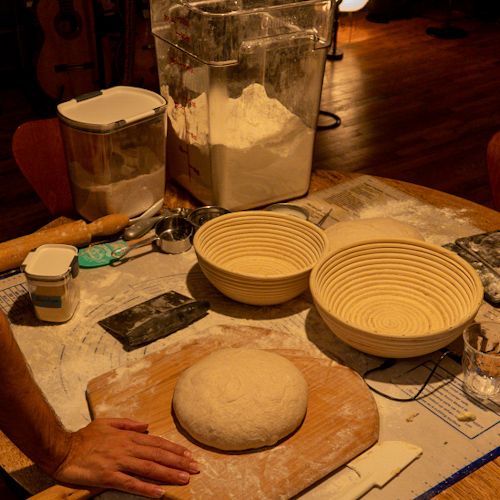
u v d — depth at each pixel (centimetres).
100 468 96
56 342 128
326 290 126
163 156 164
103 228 156
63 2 388
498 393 115
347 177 189
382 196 177
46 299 129
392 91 471
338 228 146
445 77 496
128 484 95
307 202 175
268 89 154
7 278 147
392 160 383
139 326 129
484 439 106
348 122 427
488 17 617
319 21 153
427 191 180
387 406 113
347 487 98
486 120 431
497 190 184
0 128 403
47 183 188
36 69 399
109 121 153
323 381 115
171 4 153
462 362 121
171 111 173
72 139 153
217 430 99
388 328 124
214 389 104
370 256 133
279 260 143
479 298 118
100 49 404
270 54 150
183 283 145
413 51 544
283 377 107
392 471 99
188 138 168
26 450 97
